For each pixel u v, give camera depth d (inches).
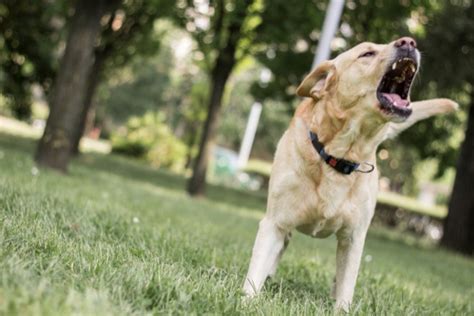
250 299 120.7
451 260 454.3
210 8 582.2
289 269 192.1
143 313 93.8
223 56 585.3
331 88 141.3
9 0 639.8
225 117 1713.8
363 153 139.4
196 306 105.4
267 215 146.1
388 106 131.3
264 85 681.0
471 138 598.2
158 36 854.5
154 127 1261.1
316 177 139.6
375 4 576.1
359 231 144.9
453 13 504.4
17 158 410.9
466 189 598.2
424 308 166.7
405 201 1347.2
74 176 419.8
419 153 689.6
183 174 1122.0
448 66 490.6
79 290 99.1
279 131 1683.1
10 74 709.3
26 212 168.4
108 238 168.9
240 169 1277.1
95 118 1708.9
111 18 731.4
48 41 679.7
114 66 847.1
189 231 236.2
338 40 595.8
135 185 523.5
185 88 1664.6
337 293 145.3
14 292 84.1
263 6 565.0
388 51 131.1
